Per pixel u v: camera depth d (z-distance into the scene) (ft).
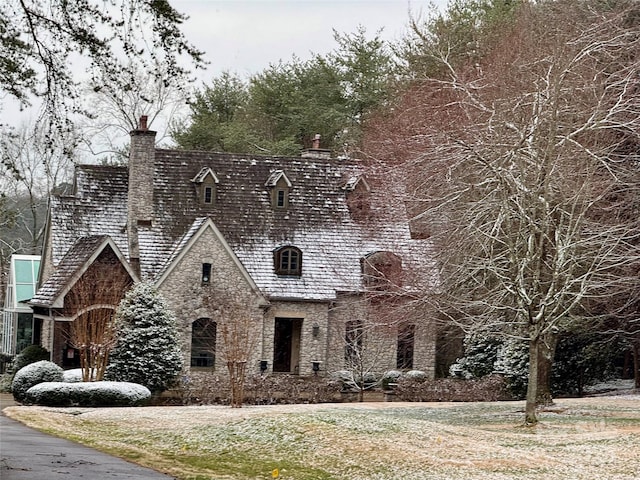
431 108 144.15
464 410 119.44
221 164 170.81
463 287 117.08
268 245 164.14
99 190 166.40
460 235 110.73
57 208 162.91
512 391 145.07
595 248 110.01
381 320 138.00
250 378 137.90
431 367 163.53
